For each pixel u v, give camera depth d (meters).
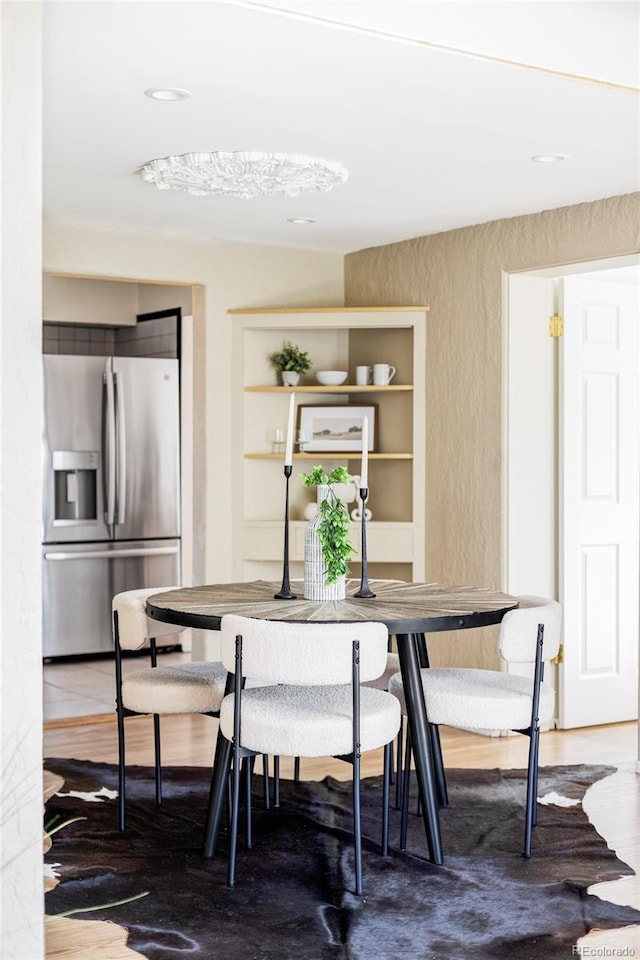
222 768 3.87
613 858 3.87
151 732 5.66
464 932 3.25
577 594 5.72
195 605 3.88
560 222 5.32
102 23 3.06
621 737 5.59
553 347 5.71
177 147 4.36
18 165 2.69
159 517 7.61
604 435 5.78
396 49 3.23
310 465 6.53
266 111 3.87
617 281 5.86
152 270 6.00
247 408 6.32
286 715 3.46
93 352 8.22
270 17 3.00
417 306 6.04
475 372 5.75
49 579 7.29
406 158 4.49
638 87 3.57
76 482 7.38
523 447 5.63
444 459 5.94
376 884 3.62
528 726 3.87
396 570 6.38
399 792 4.45
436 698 3.89
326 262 6.59
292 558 6.21
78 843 3.98
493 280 5.65
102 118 3.96
